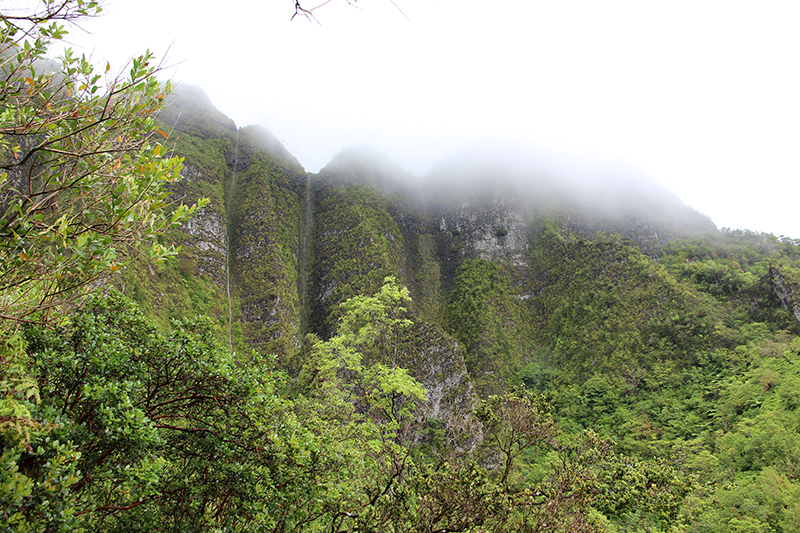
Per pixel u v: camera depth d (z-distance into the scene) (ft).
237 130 358.84
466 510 30.66
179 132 290.97
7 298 15.76
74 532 17.08
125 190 16.52
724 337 168.66
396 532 27.86
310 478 24.07
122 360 21.98
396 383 45.57
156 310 158.71
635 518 59.77
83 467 19.40
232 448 23.57
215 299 211.20
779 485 89.92
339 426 37.58
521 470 73.67
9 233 14.80
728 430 125.49
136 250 17.40
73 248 15.16
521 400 43.37
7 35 14.66
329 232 299.38
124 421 19.16
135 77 16.56
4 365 17.65
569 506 32.78
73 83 16.49
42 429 16.85
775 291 181.27
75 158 16.17
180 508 23.39
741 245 285.84
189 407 25.03
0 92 14.97
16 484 14.53
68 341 22.17
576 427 156.35
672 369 165.99
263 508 21.59
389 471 36.27
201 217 241.14
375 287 242.58
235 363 26.71
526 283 282.77
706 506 88.17
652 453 126.41
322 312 246.47
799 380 127.24
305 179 364.38
